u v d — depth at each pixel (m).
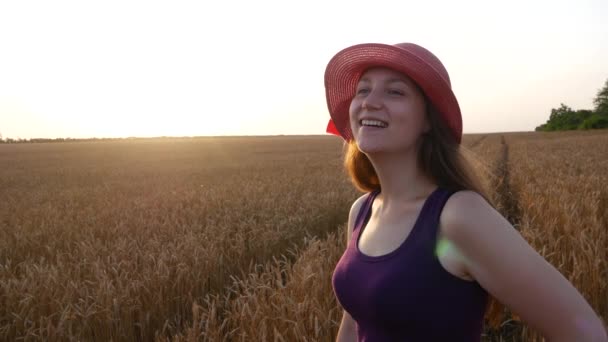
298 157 33.62
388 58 1.54
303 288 3.81
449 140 1.58
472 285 1.38
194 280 4.79
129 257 5.68
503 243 1.25
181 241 6.25
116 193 14.33
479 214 1.31
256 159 33.22
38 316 4.14
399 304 1.39
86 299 3.98
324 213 8.46
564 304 1.19
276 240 6.32
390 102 1.55
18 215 10.38
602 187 8.55
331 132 2.19
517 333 3.78
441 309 1.35
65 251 6.61
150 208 10.21
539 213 6.68
